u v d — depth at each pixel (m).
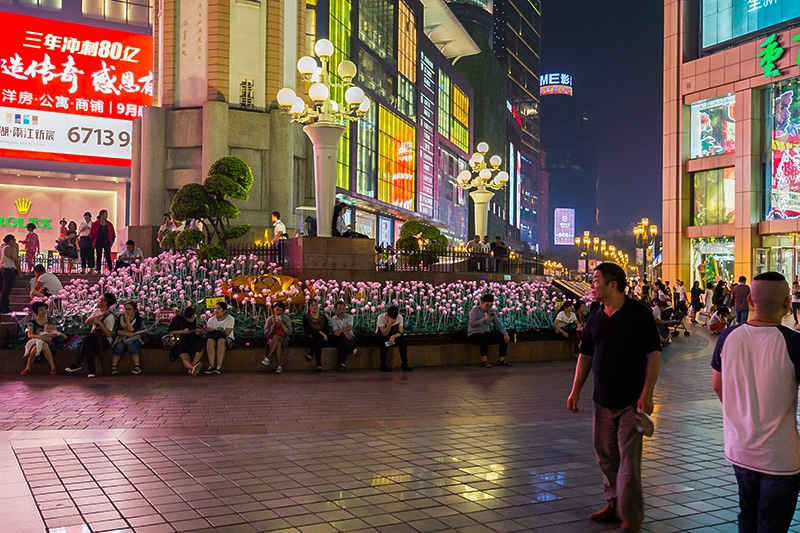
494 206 116.81
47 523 5.25
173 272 20.12
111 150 44.03
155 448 7.73
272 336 14.62
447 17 76.50
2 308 18.11
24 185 44.09
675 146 48.47
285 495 6.02
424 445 7.98
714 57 46.22
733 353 4.22
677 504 5.90
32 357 13.88
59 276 21.41
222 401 10.98
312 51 41.97
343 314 15.36
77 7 43.56
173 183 31.86
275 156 32.09
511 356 16.88
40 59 42.41
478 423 9.32
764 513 4.05
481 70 106.06
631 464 5.17
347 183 49.31
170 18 32.44
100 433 8.50
